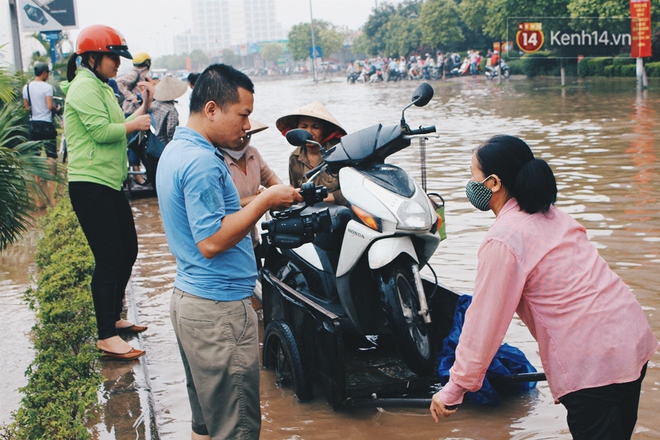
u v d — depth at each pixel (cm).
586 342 258
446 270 627
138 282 654
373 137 408
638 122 1509
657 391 405
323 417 403
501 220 275
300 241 372
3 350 510
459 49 5241
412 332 389
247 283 302
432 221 398
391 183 400
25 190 486
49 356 432
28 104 1007
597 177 956
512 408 402
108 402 412
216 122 295
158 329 541
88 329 490
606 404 258
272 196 285
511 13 3105
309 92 4253
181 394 438
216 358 294
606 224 725
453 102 2502
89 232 465
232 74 294
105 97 473
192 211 284
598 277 266
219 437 304
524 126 1598
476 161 282
